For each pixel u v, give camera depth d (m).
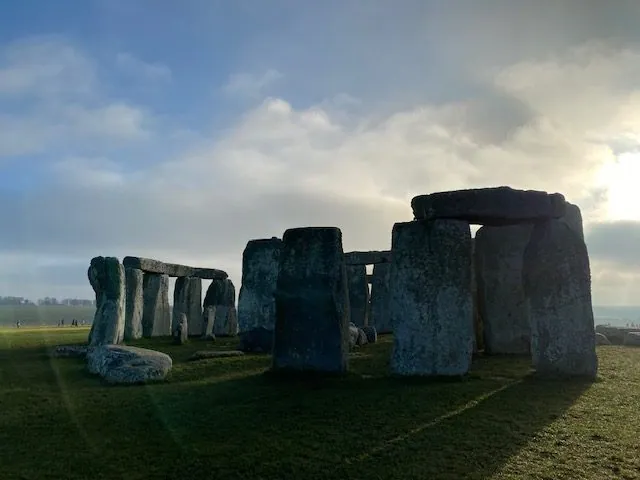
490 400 9.69
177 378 12.62
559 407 9.24
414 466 6.81
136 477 6.66
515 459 6.98
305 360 12.52
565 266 12.12
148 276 25.44
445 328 11.88
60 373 13.49
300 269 12.98
